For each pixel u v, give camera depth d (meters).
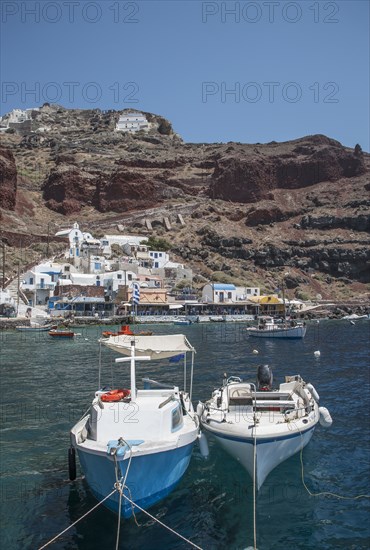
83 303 96.75
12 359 46.03
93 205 183.75
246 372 38.59
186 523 14.33
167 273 121.69
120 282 102.56
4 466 18.14
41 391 30.91
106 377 35.78
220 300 111.25
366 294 141.25
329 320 111.31
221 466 18.16
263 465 16.23
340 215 171.38
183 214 172.00
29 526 14.09
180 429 16.53
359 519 14.65
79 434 16.31
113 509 14.50
